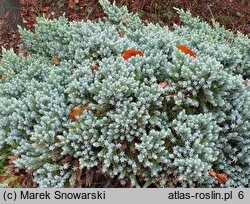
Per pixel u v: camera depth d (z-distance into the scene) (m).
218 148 1.52
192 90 1.51
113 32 1.85
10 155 1.60
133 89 1.50
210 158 1.40
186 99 1.51
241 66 1.85
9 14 2.70
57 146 1.49
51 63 1.99
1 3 2.68
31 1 3.22
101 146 1.49
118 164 1.45
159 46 1.75
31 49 2.12
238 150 1.54
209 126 1.45
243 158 1.50
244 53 1.92
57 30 2.00
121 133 1.47
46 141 1.48
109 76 1.52
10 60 1.91
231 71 1.77
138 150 1.45
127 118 1.45
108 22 2.05
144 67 1.60
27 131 1.55
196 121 1.46
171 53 1.73
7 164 1.62
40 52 2.07
